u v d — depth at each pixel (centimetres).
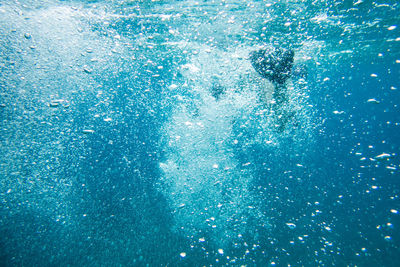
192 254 395
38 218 423
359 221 582
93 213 455
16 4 411
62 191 484
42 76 530
